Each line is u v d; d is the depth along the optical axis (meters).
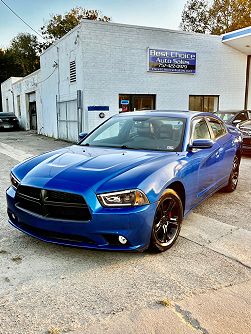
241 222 4.39
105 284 2.80
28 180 3.29
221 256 3.35
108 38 13.11
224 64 16.39
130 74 13.80
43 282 2.82
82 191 2.96
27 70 51.22
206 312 2.42
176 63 14.86
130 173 3.17
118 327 2.25
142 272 3.01
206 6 36.75
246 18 32.44
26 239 3.72
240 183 6.77
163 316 2.37
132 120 4.69
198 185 4.17
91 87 13.05
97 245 2.99
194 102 15.95
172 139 4.15
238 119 11.37
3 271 3.01
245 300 2.58
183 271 3.03
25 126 25.52
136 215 2.96
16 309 2.45
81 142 4.70
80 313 2.40
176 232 3.57
